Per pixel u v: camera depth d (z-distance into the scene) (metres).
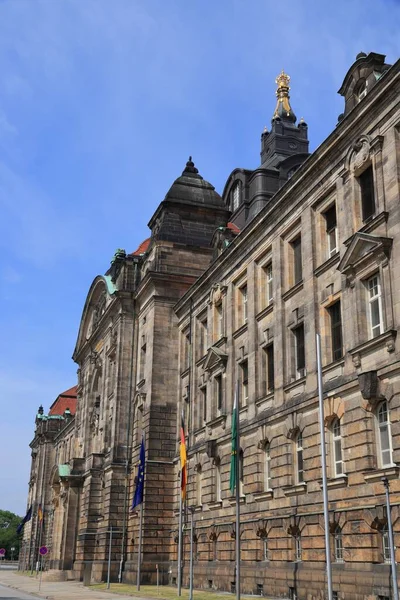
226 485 45.19
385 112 31.62
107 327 72.69
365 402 30.44
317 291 36.53
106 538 60.12
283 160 66.06
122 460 62.28
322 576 31.70
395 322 29.17
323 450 25.66
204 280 53.38
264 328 42.94
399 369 28.47
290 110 73.94
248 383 43.88
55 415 126.38
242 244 46.53
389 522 24.25
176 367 59.38
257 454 41.03
